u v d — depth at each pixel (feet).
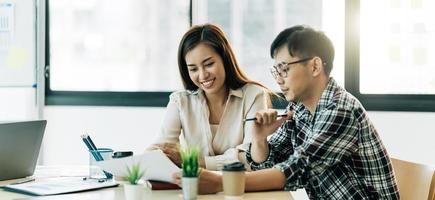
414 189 5.82
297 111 5.94
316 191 5.60
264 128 5.97
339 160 5.31
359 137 5.41
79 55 11.40
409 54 10.53
